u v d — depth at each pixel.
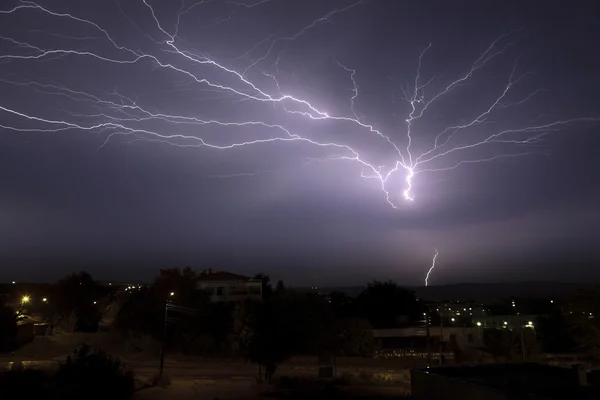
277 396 25.20
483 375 15.82
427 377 15.72
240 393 25.95
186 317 48.16
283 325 29.94
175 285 50.28
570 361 43.69
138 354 44.19
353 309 66.31
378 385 29.52
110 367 22.53
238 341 34.81
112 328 49.88
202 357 43.84
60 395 19.69
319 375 30.98
